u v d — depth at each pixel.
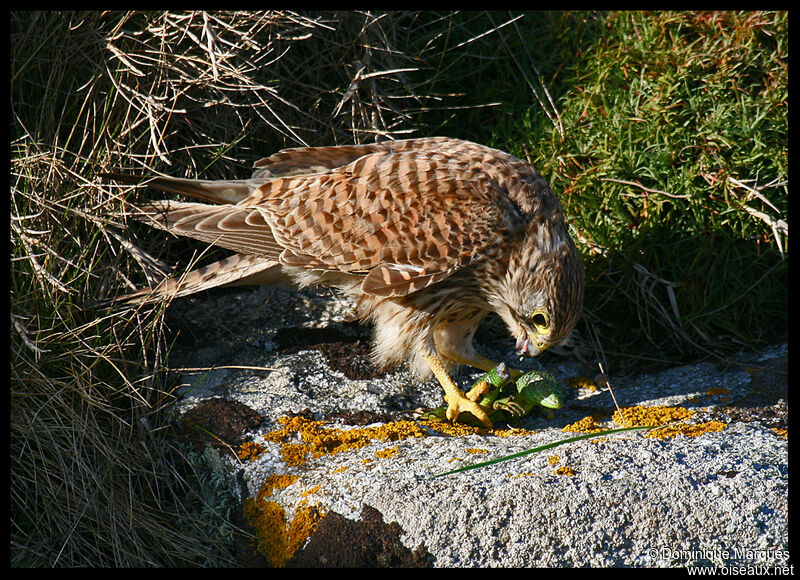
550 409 6.24
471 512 4.81
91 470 5.50
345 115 7.71
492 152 6.51
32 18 6.84
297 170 6.64
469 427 6.05
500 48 8.29
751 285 7.03
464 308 6.56
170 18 7.06
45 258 6.23
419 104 8.09
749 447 5.24
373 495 4.98
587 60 8.20
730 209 7.10
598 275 7.17
